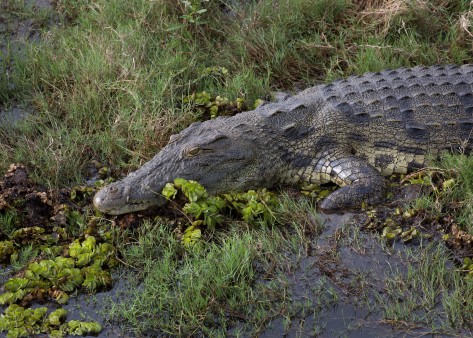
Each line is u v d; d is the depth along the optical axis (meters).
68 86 8.48
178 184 6.83
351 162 7.25
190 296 6.03
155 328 5.86
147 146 7.61
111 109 8.10
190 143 7.09
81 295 6.19
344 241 6.62
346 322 5.87
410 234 6.57
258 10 9.31
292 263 6.41
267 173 7.31
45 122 8.15
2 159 7.51
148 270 6.30
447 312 5.84
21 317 5.86
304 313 5.96
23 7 9.86
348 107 7.47
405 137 7.42
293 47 8.92
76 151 7.63
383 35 8.93
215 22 9.35
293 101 7.64
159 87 8.16
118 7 9.42
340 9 9.27
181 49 8.91
